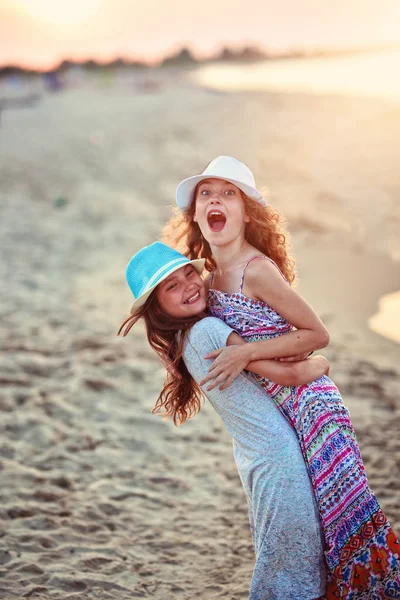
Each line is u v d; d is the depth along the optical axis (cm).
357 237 1134
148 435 498
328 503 239
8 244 1068
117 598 308
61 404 536
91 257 1018
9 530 366
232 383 245
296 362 245
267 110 2758
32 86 6222
